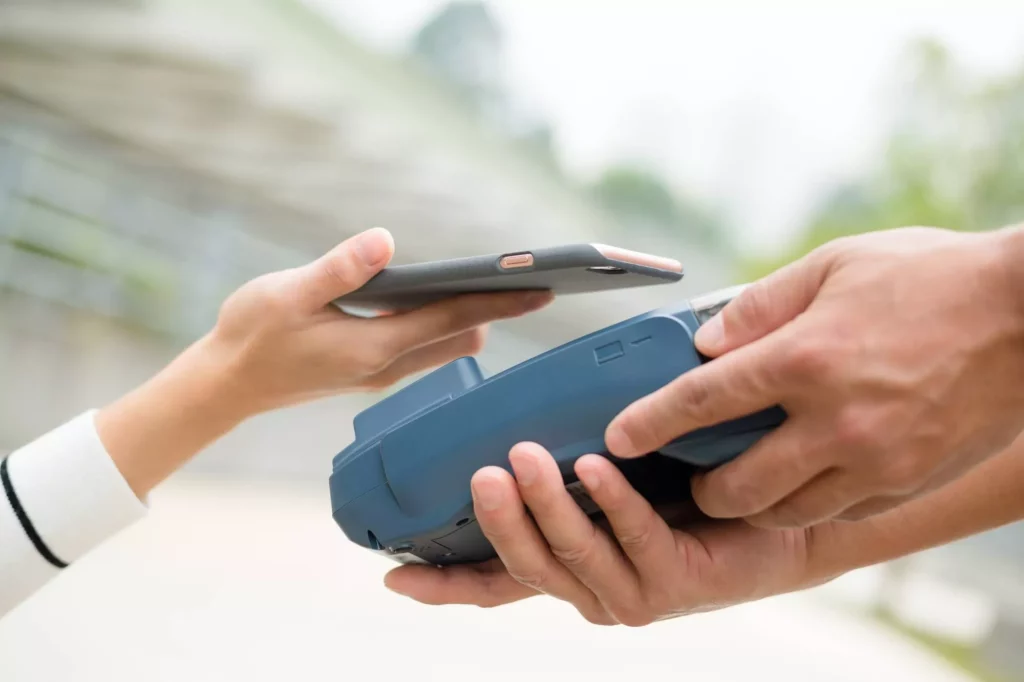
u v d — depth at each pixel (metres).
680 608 0.64
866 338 0.44
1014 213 3.62
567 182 6.93
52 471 0.65
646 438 0.50
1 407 3.15
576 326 5.14
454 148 5.93
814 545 0.67
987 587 4.42
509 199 5.48
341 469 0.62
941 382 0.44
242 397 0.68
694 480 0.55
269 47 4.30
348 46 5.32
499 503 0.53
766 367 0.45
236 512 2.76
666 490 0.59
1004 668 3.88
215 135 3.91
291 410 3.97
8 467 0.65
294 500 3.26
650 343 0.53
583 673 1.76
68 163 3.66
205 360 0.67
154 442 0.68
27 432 3.18
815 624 3.09
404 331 0.67
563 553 0.57
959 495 0.68
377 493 0.60
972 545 4.60
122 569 1.83
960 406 0.45
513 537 0.55
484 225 5.09
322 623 1.72
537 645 1.89
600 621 0.67
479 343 0.77
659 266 0.60
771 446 0.48
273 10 4.68
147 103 3.69
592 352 0.54
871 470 0.46
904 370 0.44
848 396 0.44
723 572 0.63
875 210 4.03
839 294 0.46
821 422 0.46
